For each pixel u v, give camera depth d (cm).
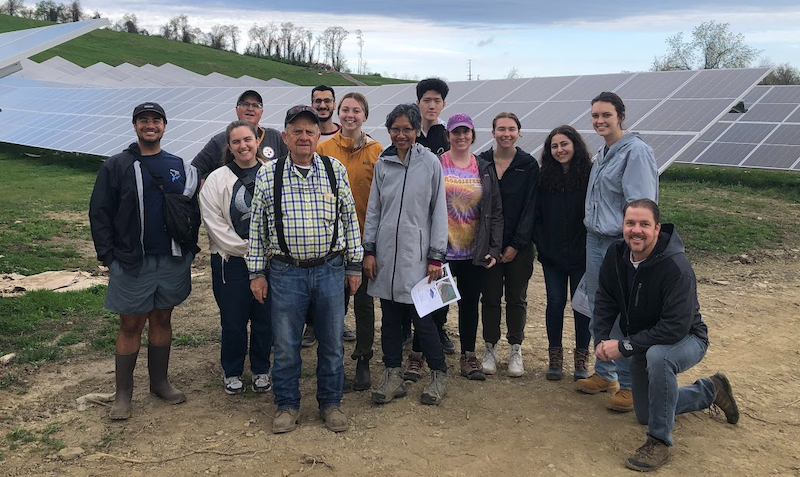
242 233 435
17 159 2058
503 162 475
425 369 507
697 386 392
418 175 422
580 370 480
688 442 385
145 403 440
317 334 404
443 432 397
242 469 352
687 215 1110
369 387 471
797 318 628
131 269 396
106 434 393
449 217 461
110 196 396
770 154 1479
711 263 858
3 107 2742
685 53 4200
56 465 355
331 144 477
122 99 2298
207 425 407
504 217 468
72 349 538
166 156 414
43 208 1220
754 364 510
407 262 424
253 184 435
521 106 1210
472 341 486
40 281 738
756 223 1072
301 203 378
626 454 371
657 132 963
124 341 412
